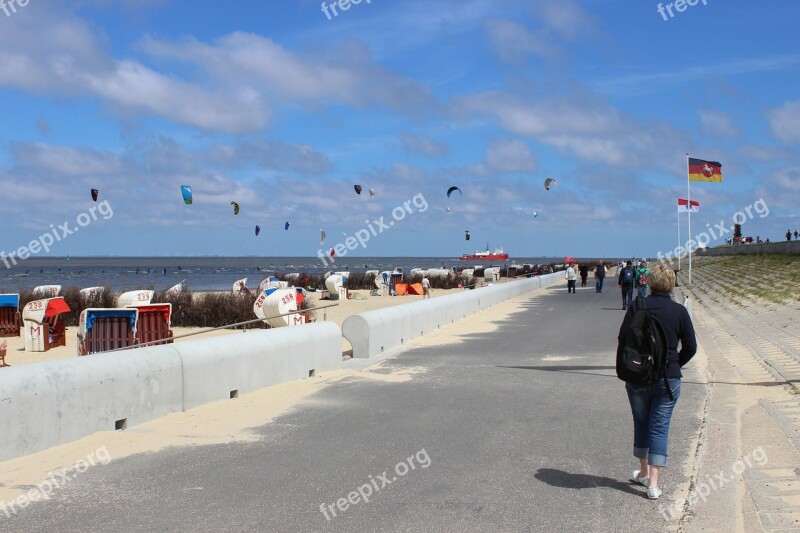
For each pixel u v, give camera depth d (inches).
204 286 2447.1
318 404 402.6
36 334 746.8
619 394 431.5
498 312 1098.7
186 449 304.2
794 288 1147.3
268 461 285.7
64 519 220.5
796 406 375.2
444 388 455.2
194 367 390.3
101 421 330.3
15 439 287.7
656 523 217.8
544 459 288.8
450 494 245.6
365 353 601.0
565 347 663.8
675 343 237.6
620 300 1373.0
